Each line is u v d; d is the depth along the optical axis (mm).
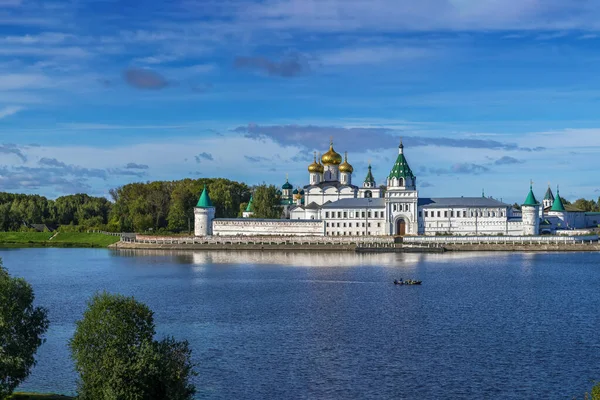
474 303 133500
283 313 124188
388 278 176000
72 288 162125
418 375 85000
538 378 83625
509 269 198375
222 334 106875
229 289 156625
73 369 89562
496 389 79938
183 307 131750
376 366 88812
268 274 189000
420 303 133750
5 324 69812
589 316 119688
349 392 79250
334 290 153000
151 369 65875
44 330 76438
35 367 90312
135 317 70688
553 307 128875
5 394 69188
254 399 77312
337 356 93500
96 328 68938
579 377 83938
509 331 107562
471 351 95438
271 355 94312
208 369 88062
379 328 110188
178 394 66500
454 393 78750
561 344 99000
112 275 191125
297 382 82750
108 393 64312
